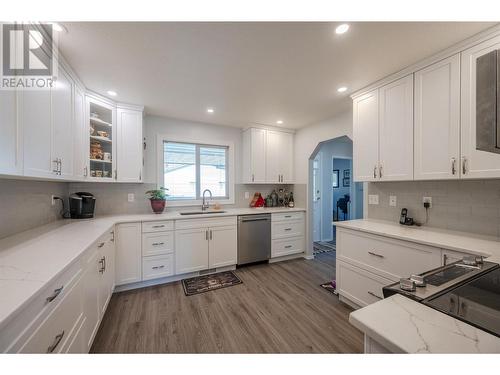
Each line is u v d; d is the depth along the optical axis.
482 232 1.75
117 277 2.44
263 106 2.87
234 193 3.90
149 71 1.97
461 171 1.62
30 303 0.81
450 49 1.65
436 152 1.76
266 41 1.57
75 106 2.02
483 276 0.86
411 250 1.68
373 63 1.87
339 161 5.88
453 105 1.66
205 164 3.73
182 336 1.78
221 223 3.10
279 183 4.04
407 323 0.58
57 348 1.02
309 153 3.79
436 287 0.78
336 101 2.70
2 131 1.11
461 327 0.56
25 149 1.28
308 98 2.61
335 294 2.48
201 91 2.41
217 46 1.62
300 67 1.93
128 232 2.50
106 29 1.42
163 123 3.32
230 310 2.15
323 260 3.70
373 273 1.96
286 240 3.65
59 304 1.04
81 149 2.17
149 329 1.86
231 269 3.24
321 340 1.74
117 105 2.67
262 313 2.10
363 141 2.34
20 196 1.72
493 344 0.50
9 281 0.90
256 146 3.73
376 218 2.54
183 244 2.83
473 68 1.55
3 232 1.54
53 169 1.62
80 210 2.46
